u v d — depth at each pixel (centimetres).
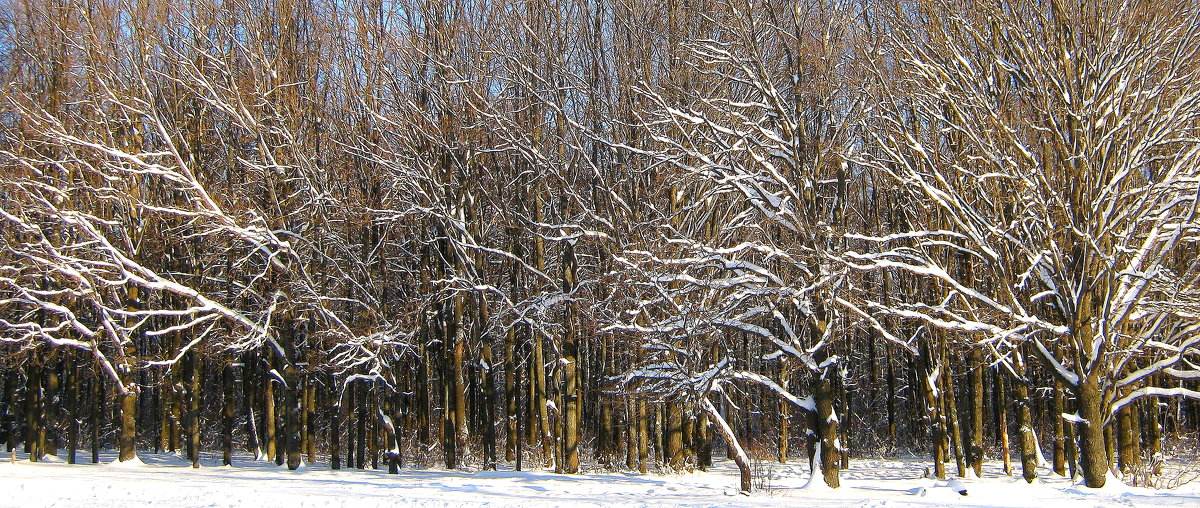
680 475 2281
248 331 2484
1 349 2730
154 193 2617
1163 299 1773
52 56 2595
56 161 2394
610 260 2148
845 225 2002
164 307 2686
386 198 2567
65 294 2469
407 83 2634
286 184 2558
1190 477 1970
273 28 2708
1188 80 1720
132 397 2647
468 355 2728
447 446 2464
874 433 3391
